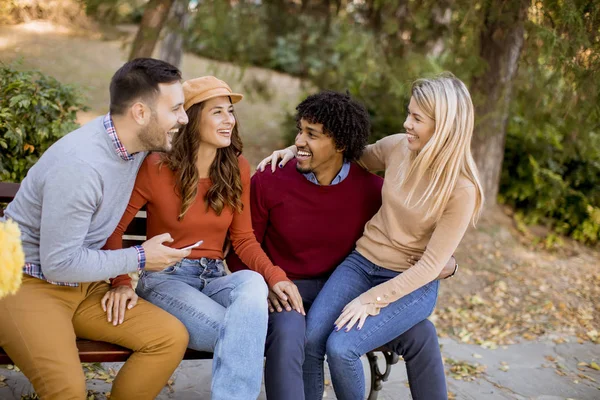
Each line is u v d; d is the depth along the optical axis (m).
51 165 2.10
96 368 3.15
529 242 6.21
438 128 2.39
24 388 2.85
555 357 4.09
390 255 2.64
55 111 3.99
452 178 2.43
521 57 4.75
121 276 2.41
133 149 2.24
